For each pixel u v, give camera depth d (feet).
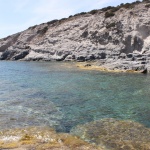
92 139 42.24
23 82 104.37
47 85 95.09
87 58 192.24
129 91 80.64
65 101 69.67
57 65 176.55
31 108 62.64
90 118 54.34
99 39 200.54
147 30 162.61
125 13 198.39
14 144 39.58
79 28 242.17
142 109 60.49
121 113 57.67
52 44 249.14
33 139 41.86
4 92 82.64
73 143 40.24
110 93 78.59
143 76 111.55
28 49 274.77
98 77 111.86
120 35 182.60
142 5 196.65
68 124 50.37
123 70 131.95
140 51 157.17
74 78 110.93
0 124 50.11
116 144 40.16
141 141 41.45
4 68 174.09
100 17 228.63
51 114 57.52
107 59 172.14
